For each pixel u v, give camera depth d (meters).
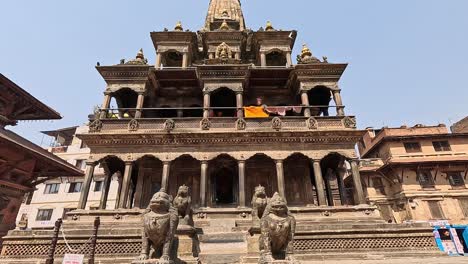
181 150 25.77
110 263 15.83
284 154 25.83
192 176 28.02
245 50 38.41
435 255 17.16
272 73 30.70
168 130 25.83
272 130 26.08
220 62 30.25
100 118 26.48
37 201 48.03
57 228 12.40
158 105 32.16
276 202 10.27
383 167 39.31
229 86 28.72
